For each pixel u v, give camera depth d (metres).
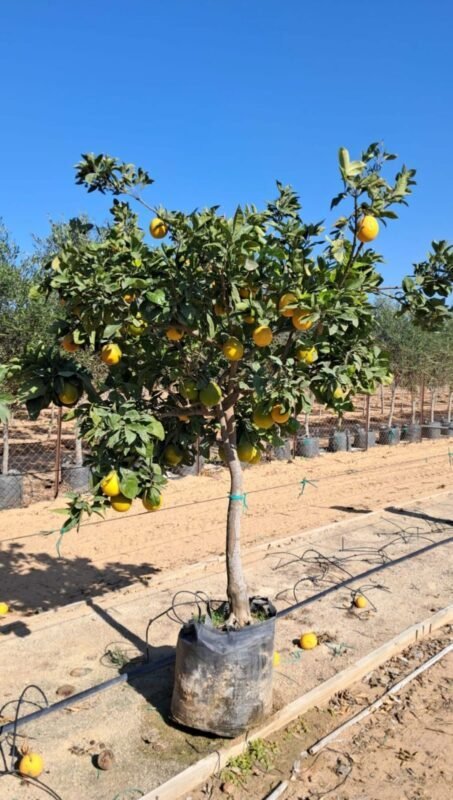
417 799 3.67
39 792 3.53
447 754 4.10
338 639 5.48
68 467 11.56
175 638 5.39
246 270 3.44
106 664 4.96
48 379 3.75
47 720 4.19
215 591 6.45
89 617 5.79
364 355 3.96
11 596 6.65
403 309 3.85
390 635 5.59
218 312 3.69
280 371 3.61
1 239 11.31
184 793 3.64
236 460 4.37
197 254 3.41
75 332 3.79
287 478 13.62
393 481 13.50
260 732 4.09
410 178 3.37
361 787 3.76
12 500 10.24
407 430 20.50
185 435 4.43
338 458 16.47
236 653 3.97
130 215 4.14
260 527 9.49
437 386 23.98
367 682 4.96
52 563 7.71
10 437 16.70
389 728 4.36
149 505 3.73
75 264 3.51
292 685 4.69
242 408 4.68
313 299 3.30
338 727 4.33
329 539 8.55
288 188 4.22
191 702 4.01
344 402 4.19
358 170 3.17
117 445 3.54
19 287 10.66
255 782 3.76
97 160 3.68
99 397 3.82
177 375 3.97
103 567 7.60
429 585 6.81
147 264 3.46
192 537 8.86
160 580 6.84
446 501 11.12
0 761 3.77
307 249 3.53
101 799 3.48
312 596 6.43
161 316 3.58
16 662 4.98
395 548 8.14
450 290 3.75
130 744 3.96
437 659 5.33
